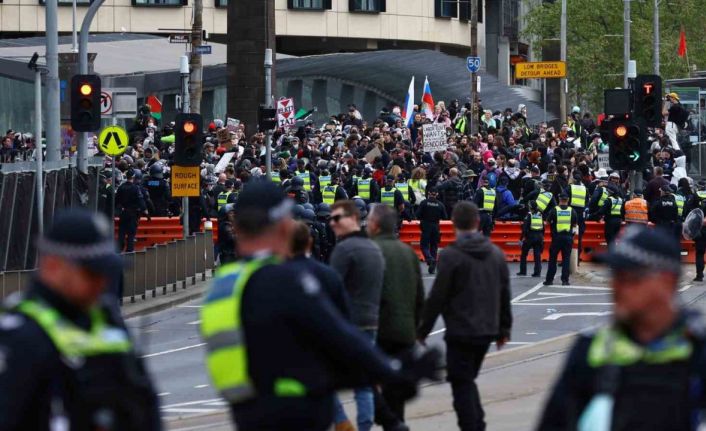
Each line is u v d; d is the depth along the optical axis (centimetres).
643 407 1384
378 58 15800
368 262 2912
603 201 8531
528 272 8456
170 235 9312
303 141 11031
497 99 16812
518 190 9650
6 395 1377
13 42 15100
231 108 14562
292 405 1630
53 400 1405
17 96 12794
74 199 7606
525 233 8156
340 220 2959
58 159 7369
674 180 10944
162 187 9250
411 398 1792
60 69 7856
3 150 11106
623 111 7150
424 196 9425
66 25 18375
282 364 1630
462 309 2916
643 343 1401
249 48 14462
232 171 9288
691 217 7719
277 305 1623
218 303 1648
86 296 1430
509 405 3828
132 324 6284
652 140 11444
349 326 1655
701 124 13738
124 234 8512
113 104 7800
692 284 7756
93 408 1422
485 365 4700
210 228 8531
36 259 7100
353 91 17150
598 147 12838
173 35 8700
